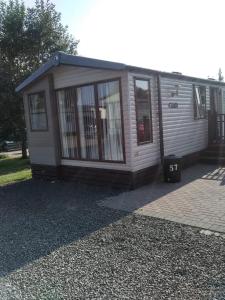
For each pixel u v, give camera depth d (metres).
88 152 8.70
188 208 5.93
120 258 4.11
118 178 7.98
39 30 16.72
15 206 7.01
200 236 4.62
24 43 16.52
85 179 8.85
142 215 5.74
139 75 7.79
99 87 8.14
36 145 10.00
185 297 3.15
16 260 4.27
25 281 3.70
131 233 4.93
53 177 9.62
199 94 11.02
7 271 3.97
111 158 8.12
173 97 9.37
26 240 4.96
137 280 3.54
